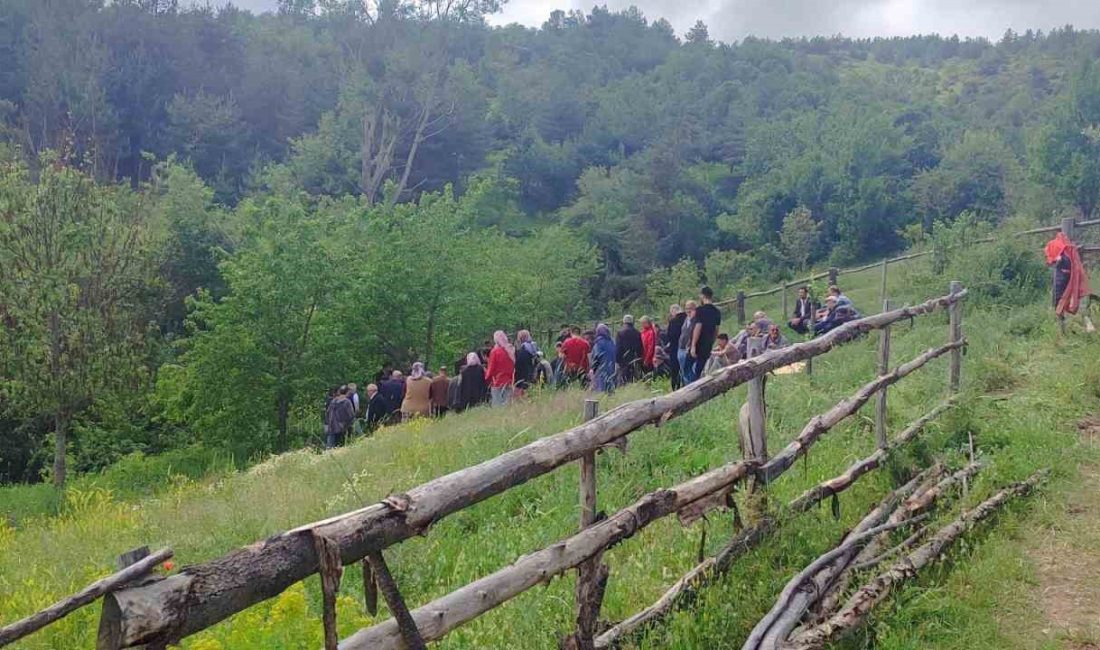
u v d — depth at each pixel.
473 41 112.75
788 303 32.53
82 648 4.94
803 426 8.10
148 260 20.66
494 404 14.91
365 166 71.19
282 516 7.76
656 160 65.12
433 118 81.06
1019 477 6.76
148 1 86.44
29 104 68.50
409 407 16.48
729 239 65.00
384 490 8.02
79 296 19.23
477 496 3.41
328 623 2.78
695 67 126.00
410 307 26.25
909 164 64.25
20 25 79.00
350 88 74.06
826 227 58.69
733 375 5.10
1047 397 9.17
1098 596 5.09
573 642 4.07
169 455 23.42
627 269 60.75
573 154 88.44
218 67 86.12
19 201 18.62
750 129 85.50
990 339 12.36
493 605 3.55
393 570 5.66
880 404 7.40
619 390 12.86
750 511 5.29
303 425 24.12
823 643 4.29
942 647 4.51
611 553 5.62
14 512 15.65
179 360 24.66
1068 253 12.30
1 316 18.61
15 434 24.83
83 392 18.81
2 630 3.21
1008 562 5.36
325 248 24.52
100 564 6.84
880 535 5.50
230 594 2.53
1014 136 77.75
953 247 18.86
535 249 40.94
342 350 23.91
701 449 7.98
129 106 75.62
